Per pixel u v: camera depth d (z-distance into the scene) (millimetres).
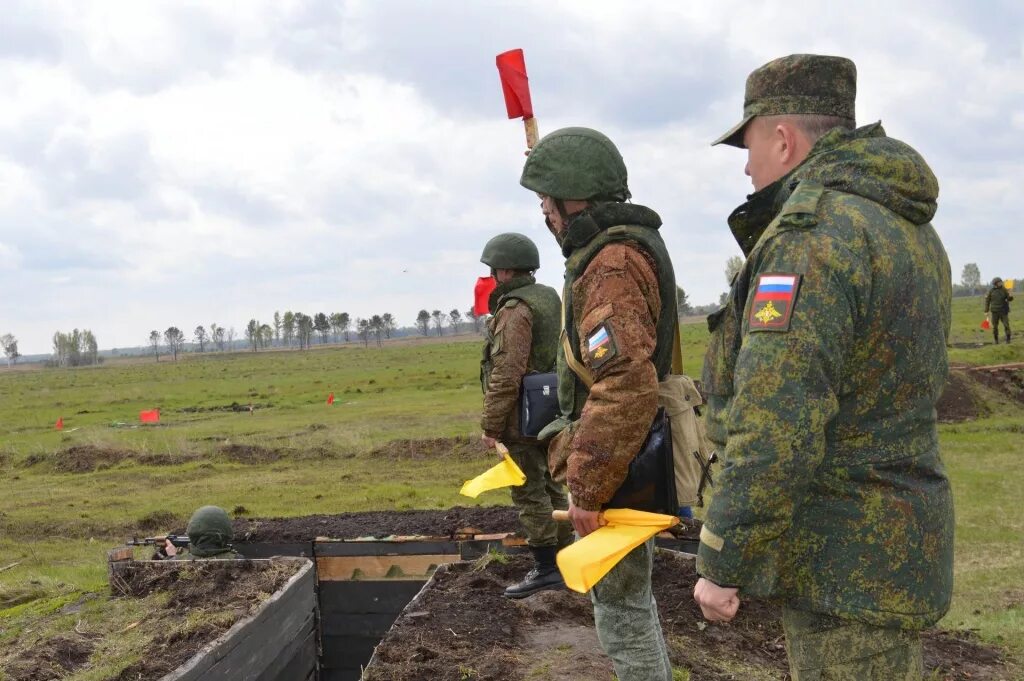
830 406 1977
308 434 17703
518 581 5270
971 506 8656
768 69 2361
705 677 3949
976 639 4898
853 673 2070
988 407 14438
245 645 4812
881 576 2037
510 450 4781
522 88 3689
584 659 3982
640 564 2850
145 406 30750
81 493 12961
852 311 2025
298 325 154750
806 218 2074
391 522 6836
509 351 4715
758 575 2027
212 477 13820
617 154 2908
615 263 2564
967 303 57906
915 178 2160
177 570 5727
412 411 21609
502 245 4930
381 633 6270
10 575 8344
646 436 2582
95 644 4793
